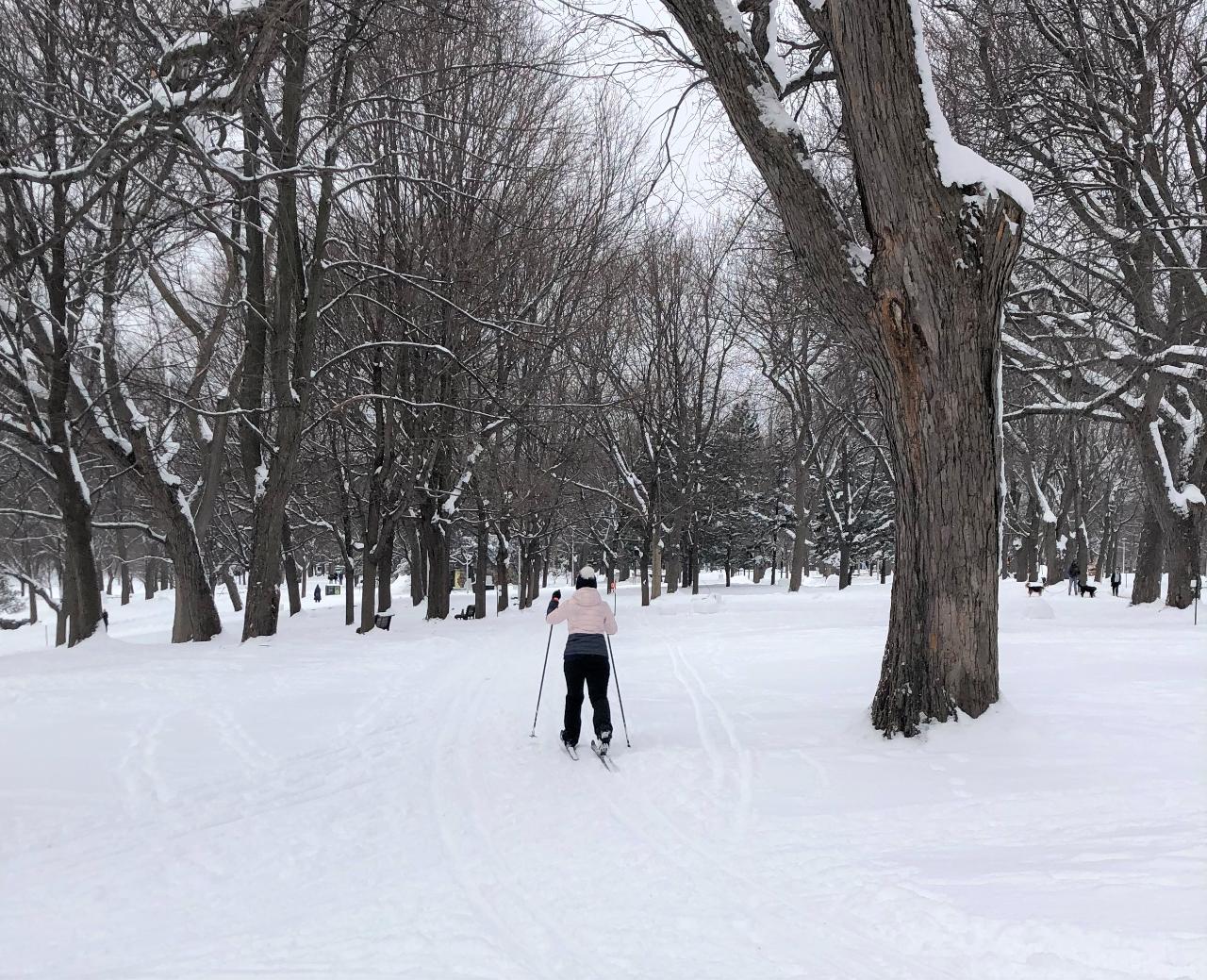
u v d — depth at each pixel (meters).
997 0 14.41
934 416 7.25
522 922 4.32
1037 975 3.48
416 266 20.11
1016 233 6.96
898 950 3.84
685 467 35.06
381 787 7.00
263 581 18.61
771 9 8.12
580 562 61.84
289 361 18.33
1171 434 22.47
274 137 15.81
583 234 23.58
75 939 4.21
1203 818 5.25
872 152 6.88
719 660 13.92
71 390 18.44
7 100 10.91
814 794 6.21
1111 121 16.03
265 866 5.25
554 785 6.90
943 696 7.48
